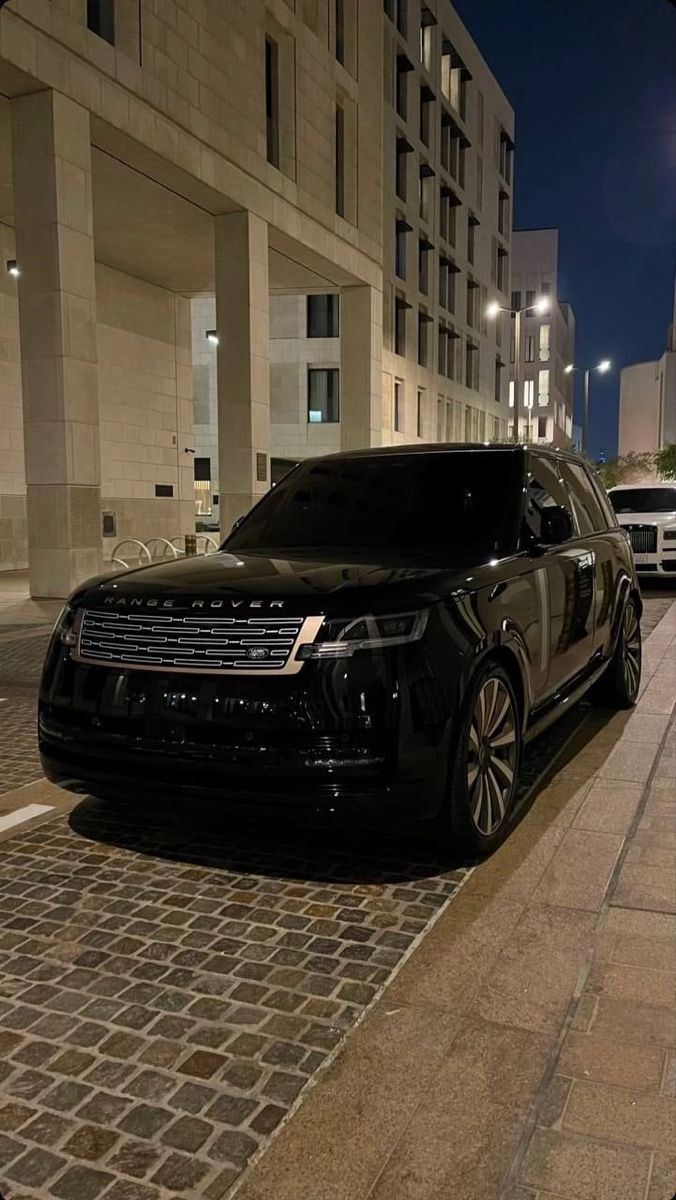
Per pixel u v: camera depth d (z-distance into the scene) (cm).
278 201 2012
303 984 294
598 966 302
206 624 362
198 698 357
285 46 2055
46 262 1399
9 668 887
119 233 2066
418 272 4184
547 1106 232
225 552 491
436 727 354
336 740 343
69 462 1433
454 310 4872
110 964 309
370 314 2542
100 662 381
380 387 2633
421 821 359
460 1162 213
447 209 4722
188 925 338
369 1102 235
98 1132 225
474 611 388
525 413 7062
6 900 361
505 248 5956
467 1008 279
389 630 352
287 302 4300
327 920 340
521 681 431
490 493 498
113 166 1658
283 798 345
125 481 2428
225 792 352
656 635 1038
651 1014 273
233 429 1984
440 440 4675
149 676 368
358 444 2575
